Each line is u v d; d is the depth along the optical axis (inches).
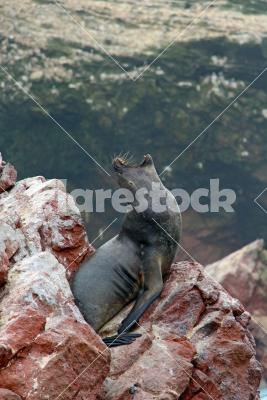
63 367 448.5
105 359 462.6
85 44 3065.9
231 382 518.9
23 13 3115.2
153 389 484.1
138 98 2999.5
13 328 452.1
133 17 3169.3
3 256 490.3
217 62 3029.0
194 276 552.1
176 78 3029.0
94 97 2982.3
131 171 554.3
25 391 434.9
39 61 3019.2
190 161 3011.8
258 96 3019.2
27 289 474.3
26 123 2987.2
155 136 3021.7
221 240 2819.9
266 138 2999.5
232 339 530.0
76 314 478.9
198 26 3095.5
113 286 532.7
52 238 544.4
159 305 537.6
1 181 601.6
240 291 1603.1
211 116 3011.8
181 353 509.4
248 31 3056.1
